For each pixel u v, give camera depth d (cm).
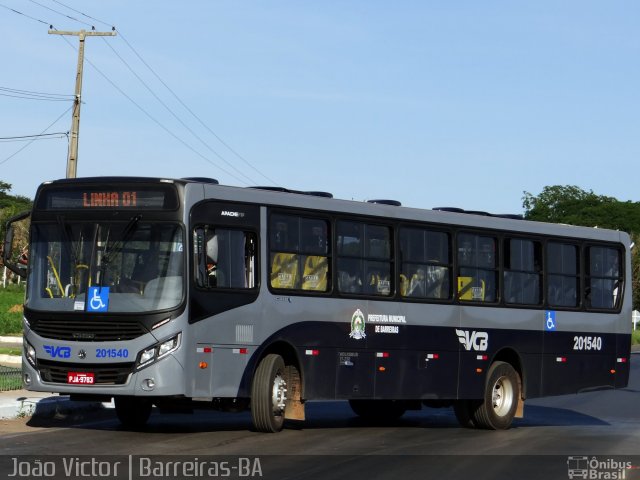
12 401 1986
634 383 3619
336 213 1872
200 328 1639
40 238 1683
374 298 1917
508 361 2167
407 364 1961
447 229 2056
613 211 13725
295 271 1800
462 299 2066
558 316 2239
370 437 1811
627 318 2388
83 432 1717
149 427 1833
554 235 2252
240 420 2016
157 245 1633
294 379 1803
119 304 1614
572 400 2973
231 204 1709
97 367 1617
